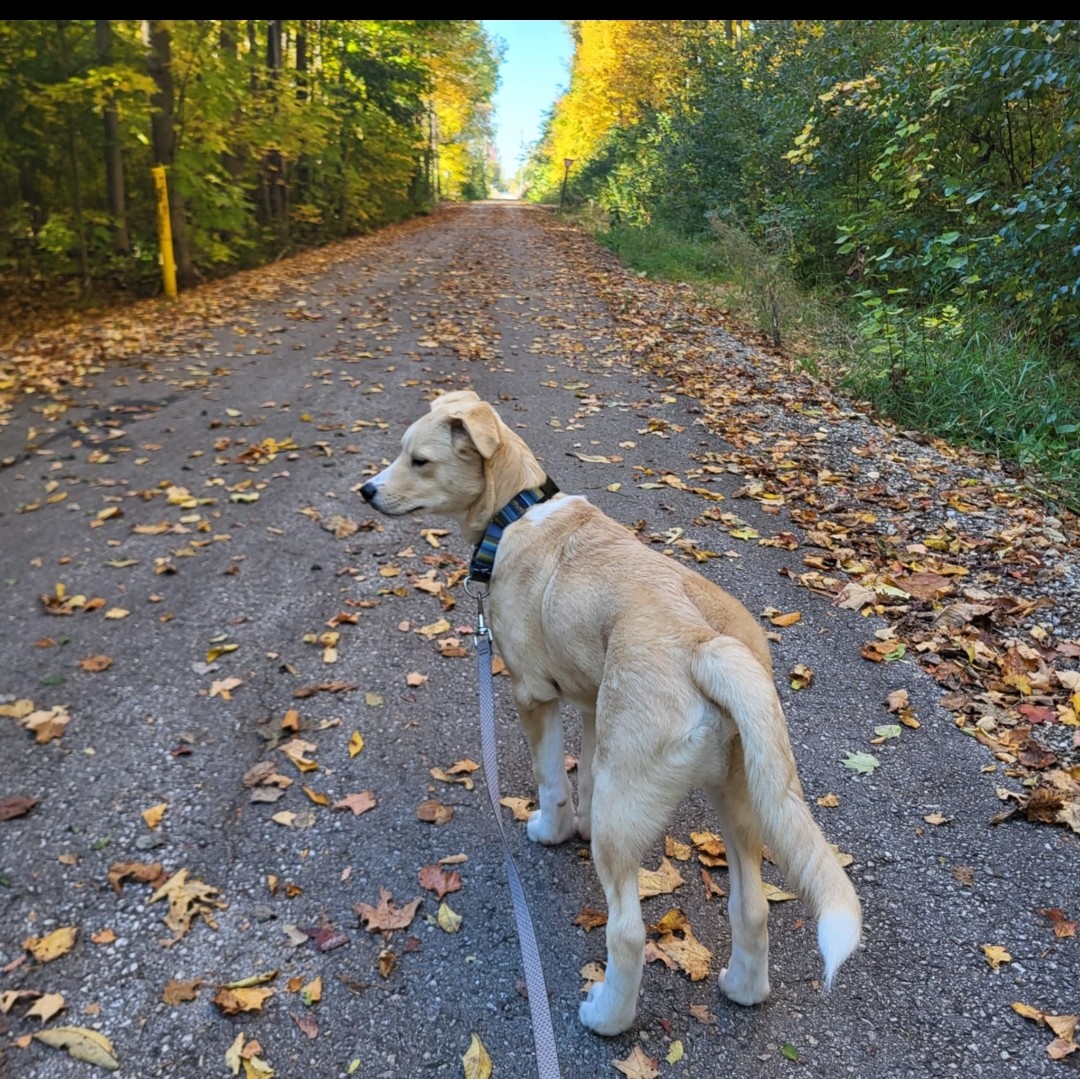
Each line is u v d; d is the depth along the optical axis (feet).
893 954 8.53
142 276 45.68
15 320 38.22
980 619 14.20
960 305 29.40
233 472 21.35
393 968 8.57
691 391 27.37
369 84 84.23
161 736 12.09
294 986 8.38
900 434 23.39
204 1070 7.61
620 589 8.05
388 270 55.42
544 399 26.86
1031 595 14.98
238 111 50.72
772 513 18.89
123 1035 7.91
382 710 12.69
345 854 10.04
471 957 8.71
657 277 50.90
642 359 31.71
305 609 15.44
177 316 38.99
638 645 7.43
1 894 9.48
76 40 41.68
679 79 83.61
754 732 6.58
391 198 101.14
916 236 33.50
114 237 44.57
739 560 16.74
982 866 9.51
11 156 42.47
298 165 71.20
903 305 33.53
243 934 8.96
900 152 34.40
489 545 9.39
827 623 14.52
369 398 26.94
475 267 56.70
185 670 13.65
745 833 7.68
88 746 11.89
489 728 9.63
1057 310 27.30
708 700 7.08
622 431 23.98
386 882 9.65
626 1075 7.46
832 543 17.35
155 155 44.91
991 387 24.20
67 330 35.73
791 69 49.98
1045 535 17.33
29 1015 8.07
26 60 40.29
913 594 15.15
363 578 16.53
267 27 62.03
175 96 45.19
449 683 13.37
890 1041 7.68
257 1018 8.07
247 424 24.64
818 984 8.30
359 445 22.95
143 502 19.76
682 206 64.39
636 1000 7.72
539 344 34.27
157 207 44.62
